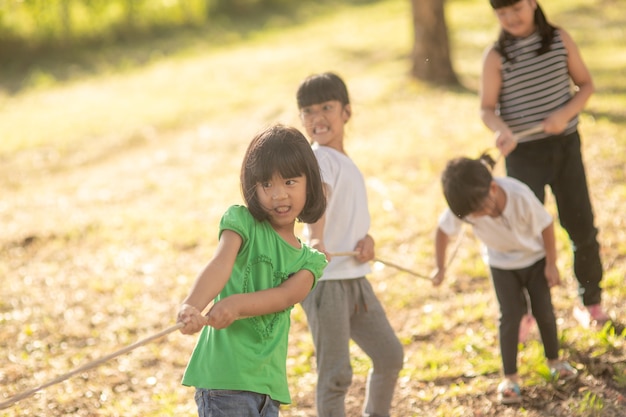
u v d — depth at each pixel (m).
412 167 12.24
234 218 3.93
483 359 6.41
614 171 10.73
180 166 14.32
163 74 23.66
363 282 5.21
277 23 31.11
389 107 16.34
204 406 3.90
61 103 20.91
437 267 6.00
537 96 6.23
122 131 17.34
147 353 7.21
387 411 5.38
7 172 15.05
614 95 15.52
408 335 7.12
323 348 5.09
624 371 5.85
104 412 6.12
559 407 5.61
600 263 6.54
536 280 5.82
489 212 5.54
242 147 15.09
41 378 6.76
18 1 24.80
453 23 26.61
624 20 25.17
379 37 25.67
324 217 4.91
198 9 31.23
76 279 9.28
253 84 20.77
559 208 6.47
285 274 4.02
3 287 9.12
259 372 3.93
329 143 5.23
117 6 29.02
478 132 13.61
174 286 8.88
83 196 13.00
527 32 6.21
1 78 25.70
